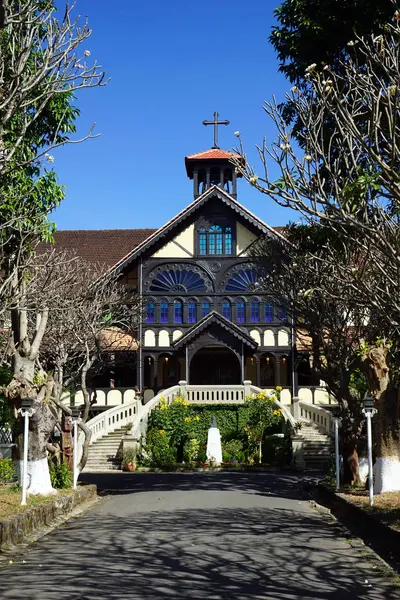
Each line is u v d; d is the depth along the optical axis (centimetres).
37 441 1636
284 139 1176
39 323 1744
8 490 1611
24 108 1305
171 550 1101
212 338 3978
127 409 3641
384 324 1870
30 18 1229
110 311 2736
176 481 2575
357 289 1388
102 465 3275
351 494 1662
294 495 2038
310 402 3991
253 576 912
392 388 1562
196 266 4153
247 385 3669
